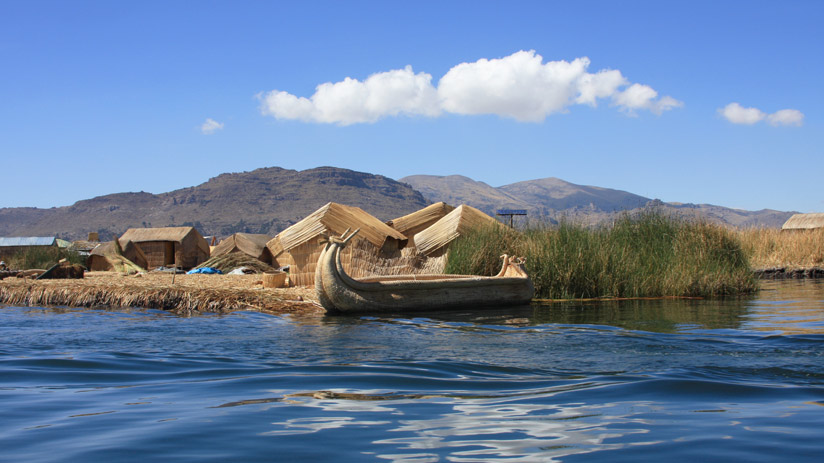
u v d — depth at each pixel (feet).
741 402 18.44
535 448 14.56
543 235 55.77
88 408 18.20
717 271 56.03
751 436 15.31
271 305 46.03
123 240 118.11
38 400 19.17
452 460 13.80
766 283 69.46
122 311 46.26
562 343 28.86
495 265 54.19
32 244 128.36
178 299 48.16
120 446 14.78
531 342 29.27
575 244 54.19
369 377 21.89
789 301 48.39
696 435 15.42
